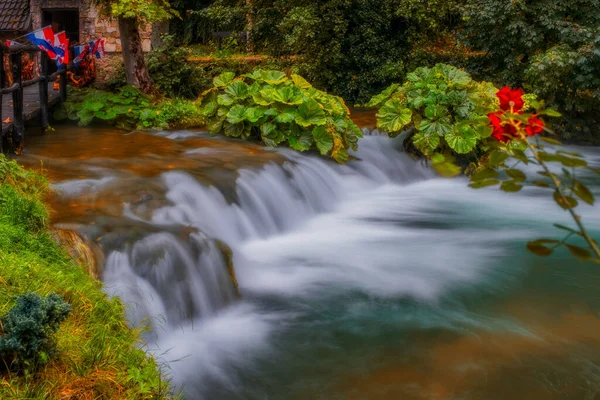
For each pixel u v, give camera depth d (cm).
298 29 1731
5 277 461
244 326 600
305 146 1104
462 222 966
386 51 1872
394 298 667
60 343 416
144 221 684
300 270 743
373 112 1652
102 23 1975
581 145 1678
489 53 1828
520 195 1141
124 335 469
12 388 361
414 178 1229
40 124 1231
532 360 543
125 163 915
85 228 625
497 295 683
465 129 1189
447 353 554
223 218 796
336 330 594
